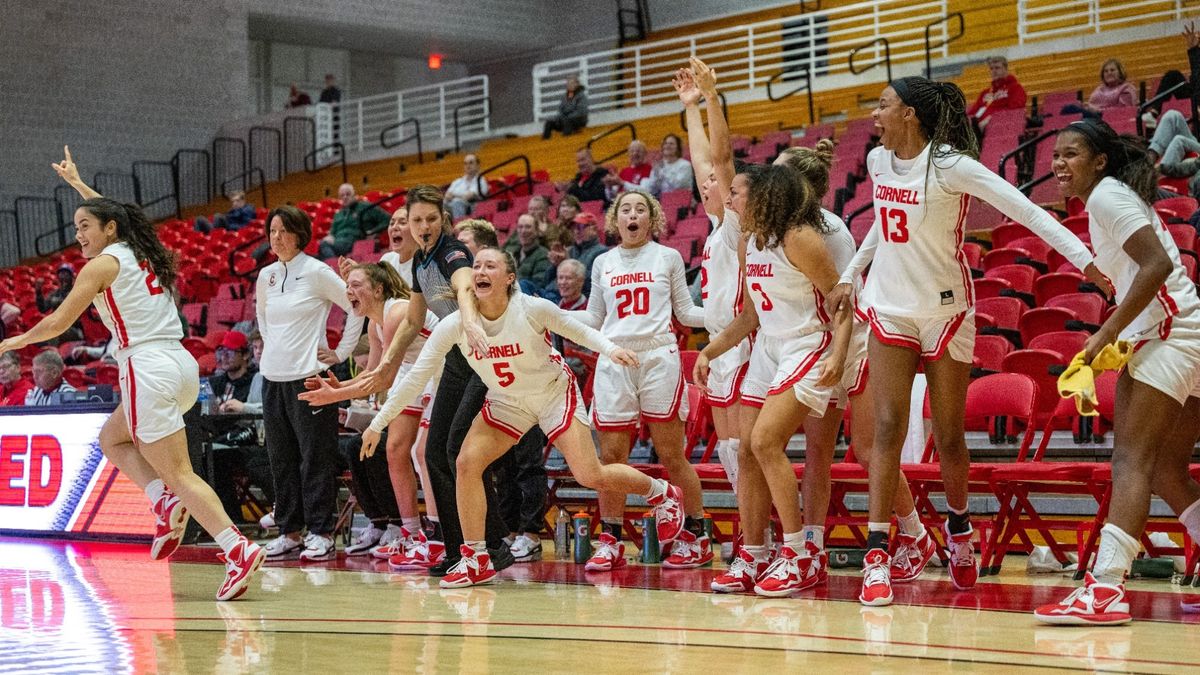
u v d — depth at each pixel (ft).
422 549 21.01
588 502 24.45
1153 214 14.38
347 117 87.45
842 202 37.83
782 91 61.52
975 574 17.02
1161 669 11.30
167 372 17.28
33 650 12.94
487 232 21.59
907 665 11.60
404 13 83.82
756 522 17.67
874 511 16.11
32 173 74.79
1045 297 27.66
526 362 18.16
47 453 26.81
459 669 11.68
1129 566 14.08
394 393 18.21
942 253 15.88
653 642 13.14
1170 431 14.25
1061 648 12.43
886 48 54.95
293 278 22.67
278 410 22.76
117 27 77.51
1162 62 49.60
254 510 29.71
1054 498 21.01
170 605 16.52
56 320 16.79
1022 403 19.80
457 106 84.28
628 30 82.17
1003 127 42.16
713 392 20.18
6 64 74.23
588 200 46.24
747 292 17.70
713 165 19.57
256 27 84.07
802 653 12.33
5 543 25.99
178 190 77.25
